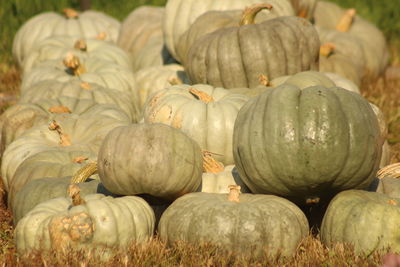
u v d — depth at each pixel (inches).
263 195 753.0
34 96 1128.2
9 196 861.8
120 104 1147.3
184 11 1332.4
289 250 697.0
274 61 1093.8
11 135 1016.2
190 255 675.4
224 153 914.1
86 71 1279.5
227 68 1099.9
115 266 655.1
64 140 925.8
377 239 685.9
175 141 749.9
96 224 679.7
